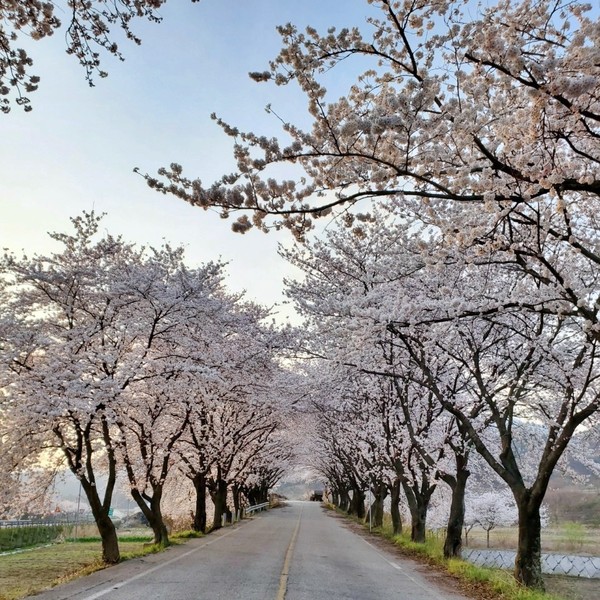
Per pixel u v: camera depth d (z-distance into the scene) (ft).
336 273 54.08
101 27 16.33
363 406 70.59
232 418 81.71
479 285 38.70
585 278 37.63
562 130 19.85
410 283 40.83
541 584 32.30
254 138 18.89
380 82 20.36
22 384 39.40
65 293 44.21
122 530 119.03
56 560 59.62
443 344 41.57
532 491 33.40
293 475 281.74
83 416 39.60
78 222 47.14
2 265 42.29
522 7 17.92
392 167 18.71
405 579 36.81
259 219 19.34
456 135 20.63
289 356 61.41
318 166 21.88
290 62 18.94
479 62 16.70
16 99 16.84
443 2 17.48
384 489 94.48
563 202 20.43
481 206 24.49
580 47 15.12
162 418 56.95
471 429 37.37
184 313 49.47
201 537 64.28
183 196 18.51
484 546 114.11
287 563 42.55
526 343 39.75
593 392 38.91
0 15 16.98
